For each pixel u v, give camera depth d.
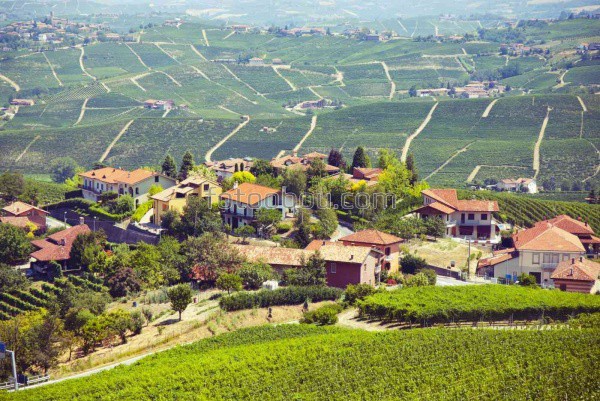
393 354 82.12
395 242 131.12
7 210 172.38
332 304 107.88
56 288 128.38
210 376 78.31
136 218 165.12
